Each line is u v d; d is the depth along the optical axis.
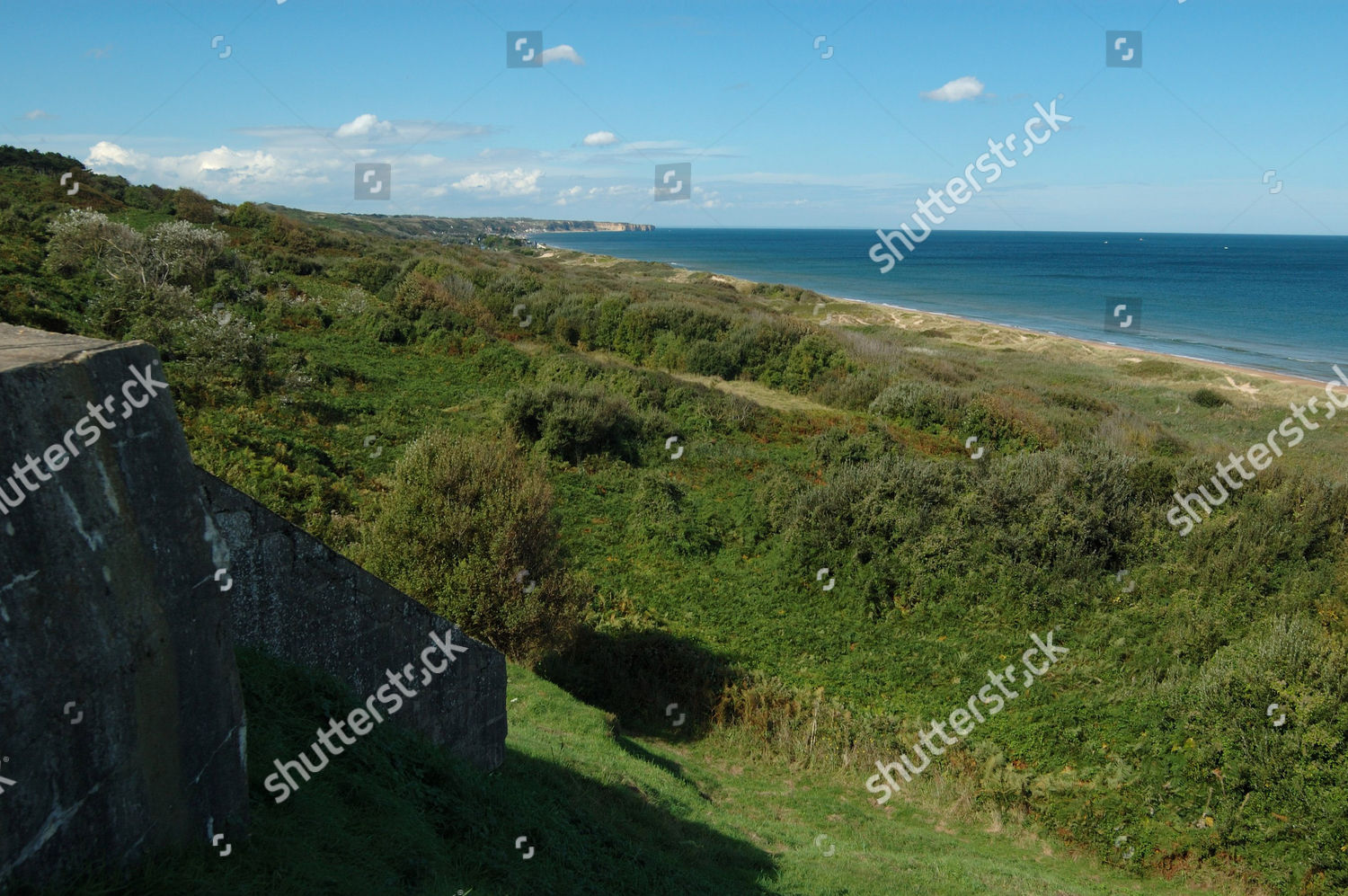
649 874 8.07
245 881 4.39
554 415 26.50
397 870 5.38
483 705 8.89
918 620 18.30
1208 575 17.48
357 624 7.27
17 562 3.43
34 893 3.53
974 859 11.44
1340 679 12.09
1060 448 23.81
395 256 58.84
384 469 21.66
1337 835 10.88
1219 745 12.20
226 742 4.62
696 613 18.72
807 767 13.98
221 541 4.55
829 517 20.72
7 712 3.40
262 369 25.25
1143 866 11.73
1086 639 16.61
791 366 39.75
